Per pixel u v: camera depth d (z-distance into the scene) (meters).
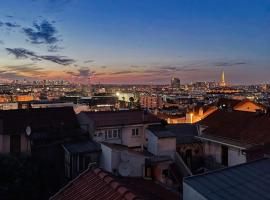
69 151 29.34
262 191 11.89
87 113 36.22
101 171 11.51
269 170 13.87
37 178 28.34
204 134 30.88
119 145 32.78
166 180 28.22
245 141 26.30
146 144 36.19
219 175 13.24
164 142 33.75
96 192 10.37
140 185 16.70
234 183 12.50
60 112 36.50
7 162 27.72
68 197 10.79
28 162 28.97
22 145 31.73
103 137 34.22
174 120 68.50
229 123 31.00
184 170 31.17
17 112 34.34
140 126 36.50
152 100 187.25
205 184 12.34
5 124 31.95
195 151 35.62
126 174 27.05
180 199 15.20
